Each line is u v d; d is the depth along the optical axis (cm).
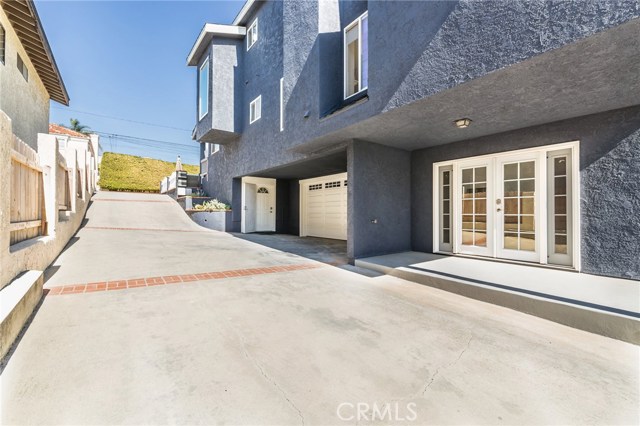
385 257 732
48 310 379
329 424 201
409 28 487
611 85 418
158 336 321
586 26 305
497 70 378
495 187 681
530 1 346
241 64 1322
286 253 875
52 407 207
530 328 367
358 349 306
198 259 729
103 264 630
